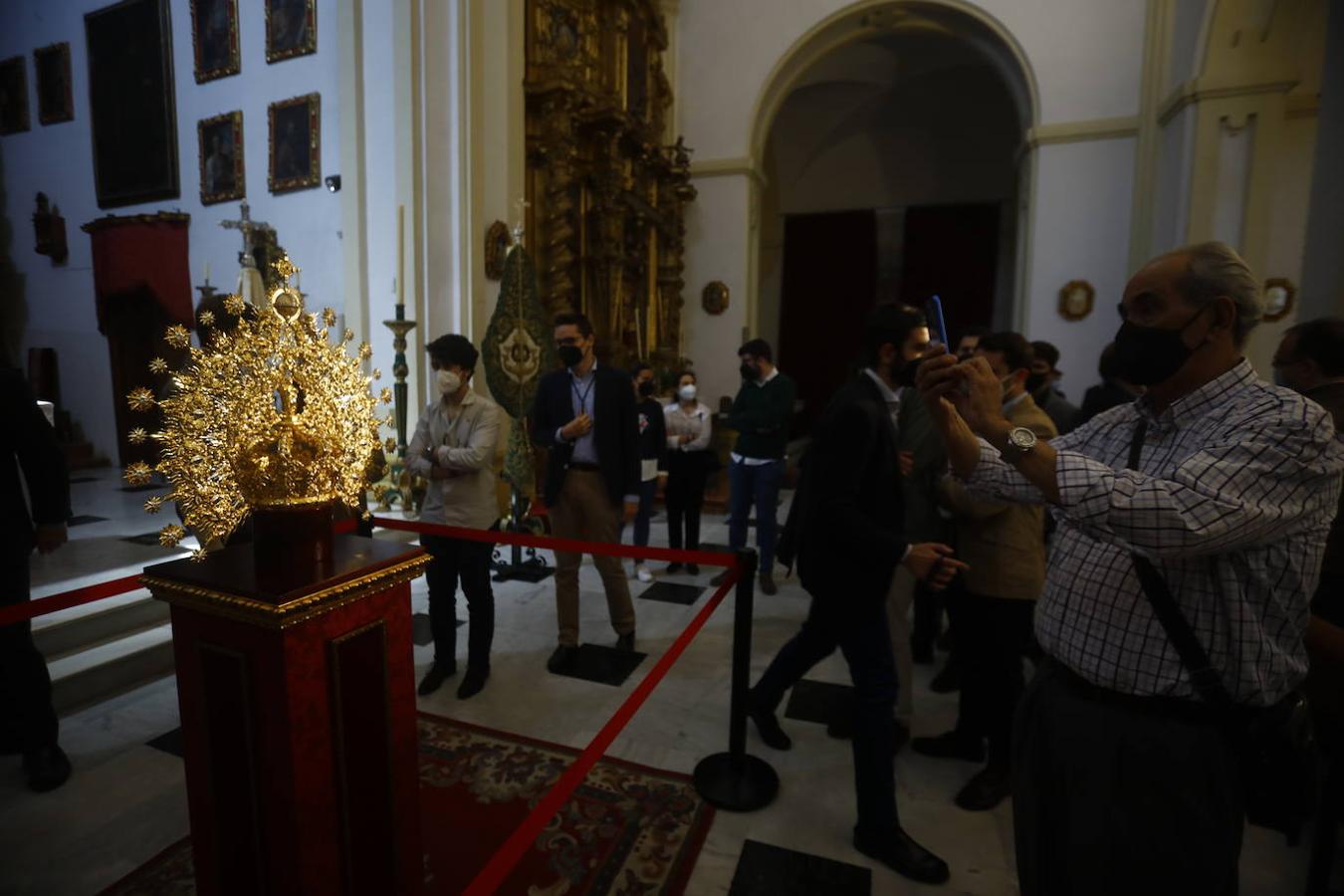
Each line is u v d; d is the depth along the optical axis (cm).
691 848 195
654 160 860
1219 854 106
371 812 134
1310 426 98
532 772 232
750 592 219
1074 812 116
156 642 304
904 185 1398
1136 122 791
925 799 223
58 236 720
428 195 510
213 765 125
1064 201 827
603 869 187
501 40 544
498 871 107
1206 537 95
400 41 495
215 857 128
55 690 269
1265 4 649
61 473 228
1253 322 109
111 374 709
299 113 577
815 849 197
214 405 127
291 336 130
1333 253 416
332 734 124
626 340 829
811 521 192
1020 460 105
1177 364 110
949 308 1391
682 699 287
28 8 712
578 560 321
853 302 1457
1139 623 112
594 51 737
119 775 232
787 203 1485
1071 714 119
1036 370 348
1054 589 126
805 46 932
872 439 181
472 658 292
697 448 483
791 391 436
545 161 636
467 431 293
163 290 649
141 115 662
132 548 398
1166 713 111
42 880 183
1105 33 805
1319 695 168
